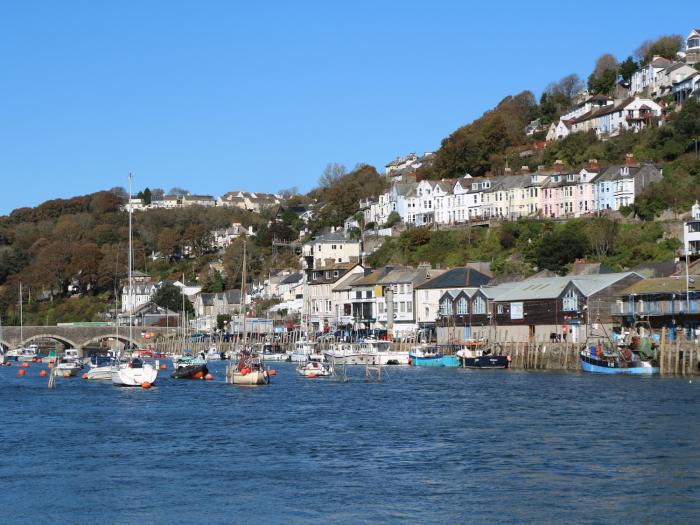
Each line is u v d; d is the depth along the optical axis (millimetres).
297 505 61375
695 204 199250
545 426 88875
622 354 143375
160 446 82875
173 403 117188
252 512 59938
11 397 128750
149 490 65812
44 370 199125
